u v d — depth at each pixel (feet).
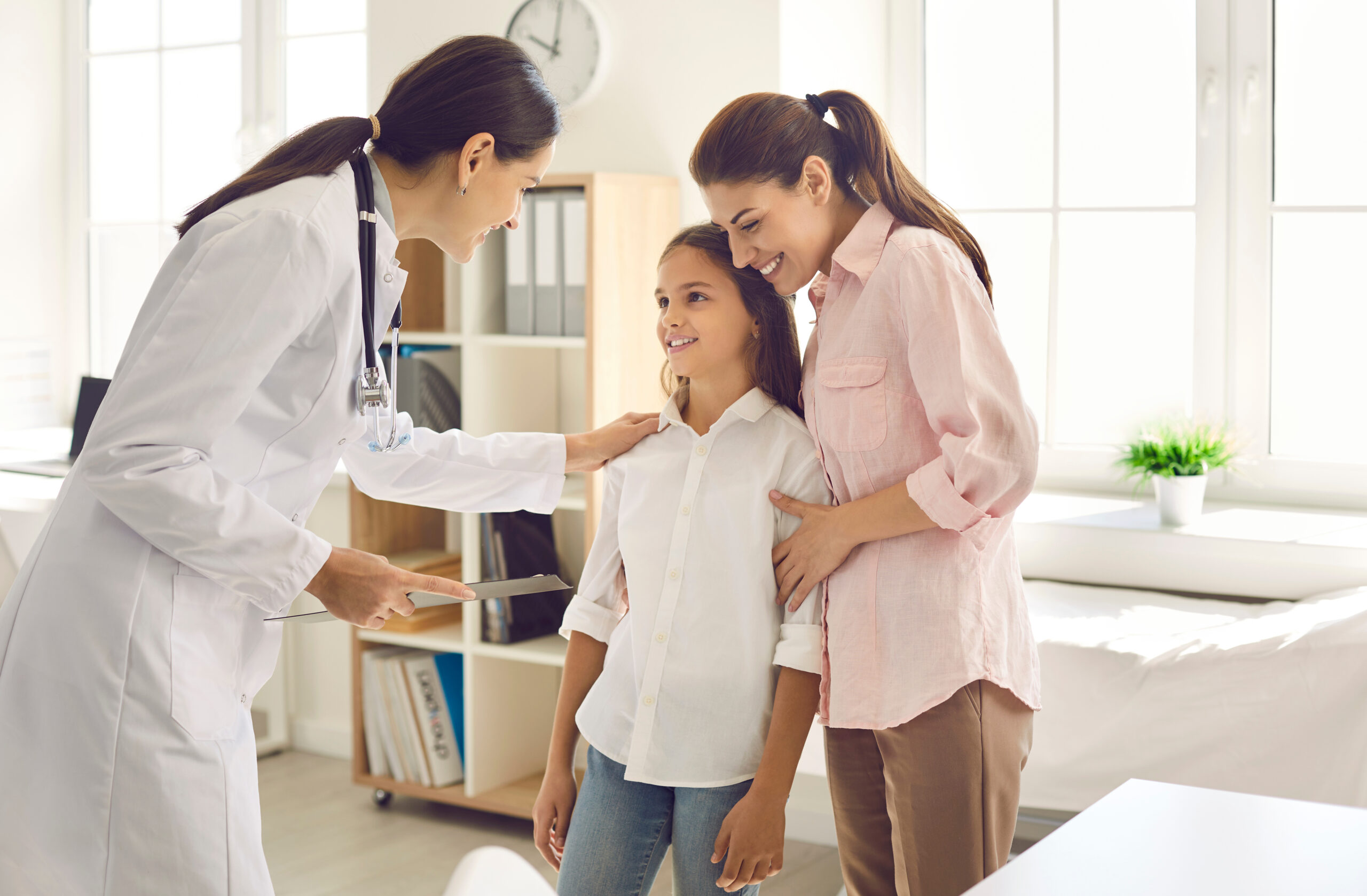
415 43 10.03
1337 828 3.32
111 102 13.01
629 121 9.18
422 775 9.57
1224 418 9.14
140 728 3.84
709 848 4.84
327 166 4.08
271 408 4.08
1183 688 6.82
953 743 4.52
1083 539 8.36
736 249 4.83
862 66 9.54
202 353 3.71
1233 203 8.98
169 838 3.85
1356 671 6.49
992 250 9.68
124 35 12.87
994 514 4.41
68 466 11.20
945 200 9.80
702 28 8.82
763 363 5.11
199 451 3.79
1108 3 9.17
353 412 4.32
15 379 12.85
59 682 3.87
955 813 4.54
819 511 4.71
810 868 8.64
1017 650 4.78
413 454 5.43
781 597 4.87
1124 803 3.53
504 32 9.59
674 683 4.89
